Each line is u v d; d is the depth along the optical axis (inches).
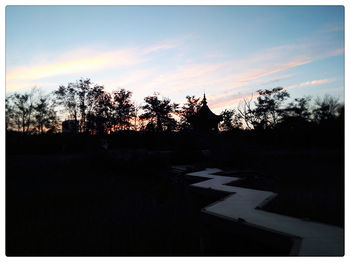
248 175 455.2
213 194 313.0
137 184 508.1
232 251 186.1
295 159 609.3
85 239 245.1
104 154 693.9
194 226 278.7
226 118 1342.3
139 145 1059.9
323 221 201.0
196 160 711.1
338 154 569.9
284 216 196.9
